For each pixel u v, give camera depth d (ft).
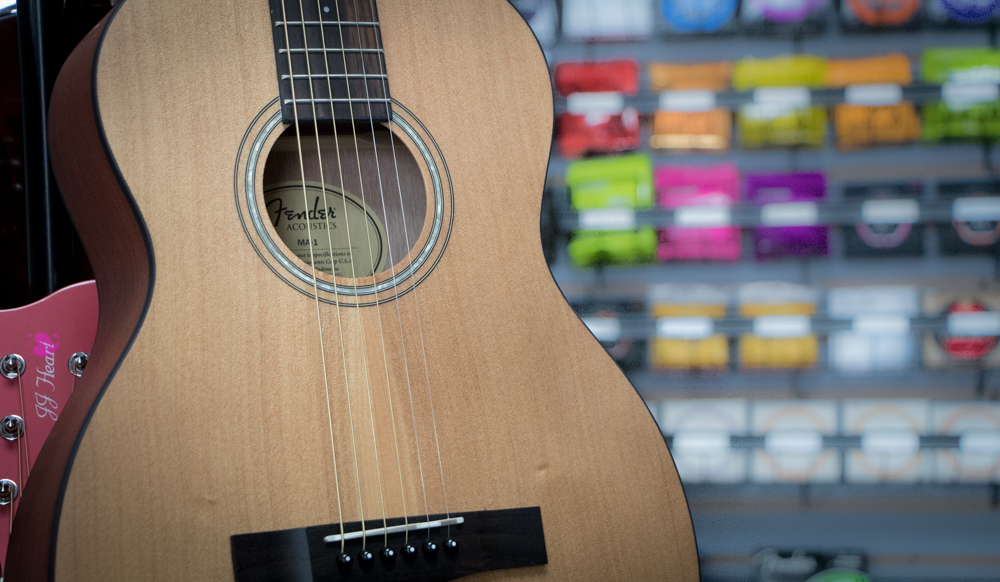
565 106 6.94
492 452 2.76
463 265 2.96
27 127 4.40
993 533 5.48
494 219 3.06
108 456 2.32
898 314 6.45
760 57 7.20
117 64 2.64
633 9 7.20
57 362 3.34
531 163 3.18
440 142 3.08
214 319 2.56
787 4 7.18
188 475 2.40
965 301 6.70
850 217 6.66
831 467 6.12
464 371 2.82
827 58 7.20
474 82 3.18
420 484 2.65
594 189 6.97
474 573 2.62
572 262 6.95
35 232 4.38
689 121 7.17
